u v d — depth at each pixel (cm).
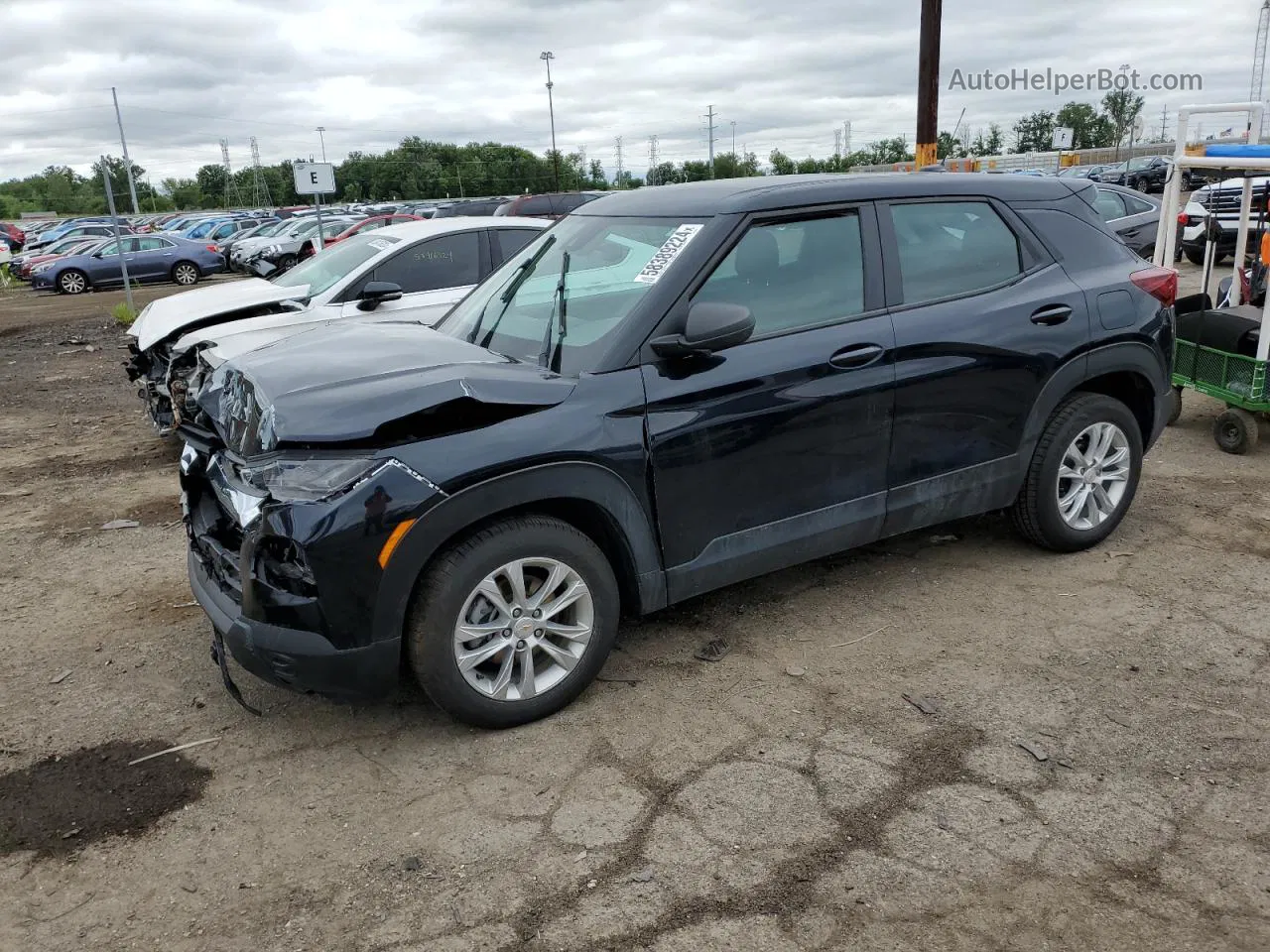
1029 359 419
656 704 354
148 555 534
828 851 273
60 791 319
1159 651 377
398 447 305
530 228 788
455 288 754
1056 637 391
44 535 576
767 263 373
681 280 355
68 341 1502
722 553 367
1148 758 310
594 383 337
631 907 256
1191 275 1423
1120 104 6700
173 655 414
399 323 453
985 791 296
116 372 1184
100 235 3500
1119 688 351
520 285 416
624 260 378
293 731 350
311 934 253
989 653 381
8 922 262
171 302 809
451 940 248
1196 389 646
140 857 286
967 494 422
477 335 403
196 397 397
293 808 306
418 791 311
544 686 342
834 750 321
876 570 461
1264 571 443
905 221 405
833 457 382
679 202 395
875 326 386
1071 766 307
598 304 368
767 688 361
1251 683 351
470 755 329
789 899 256
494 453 312
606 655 354
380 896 265
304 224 2759
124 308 1705
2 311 2136
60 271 2498
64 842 294
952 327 400
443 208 2712
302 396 316
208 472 342
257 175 11469
